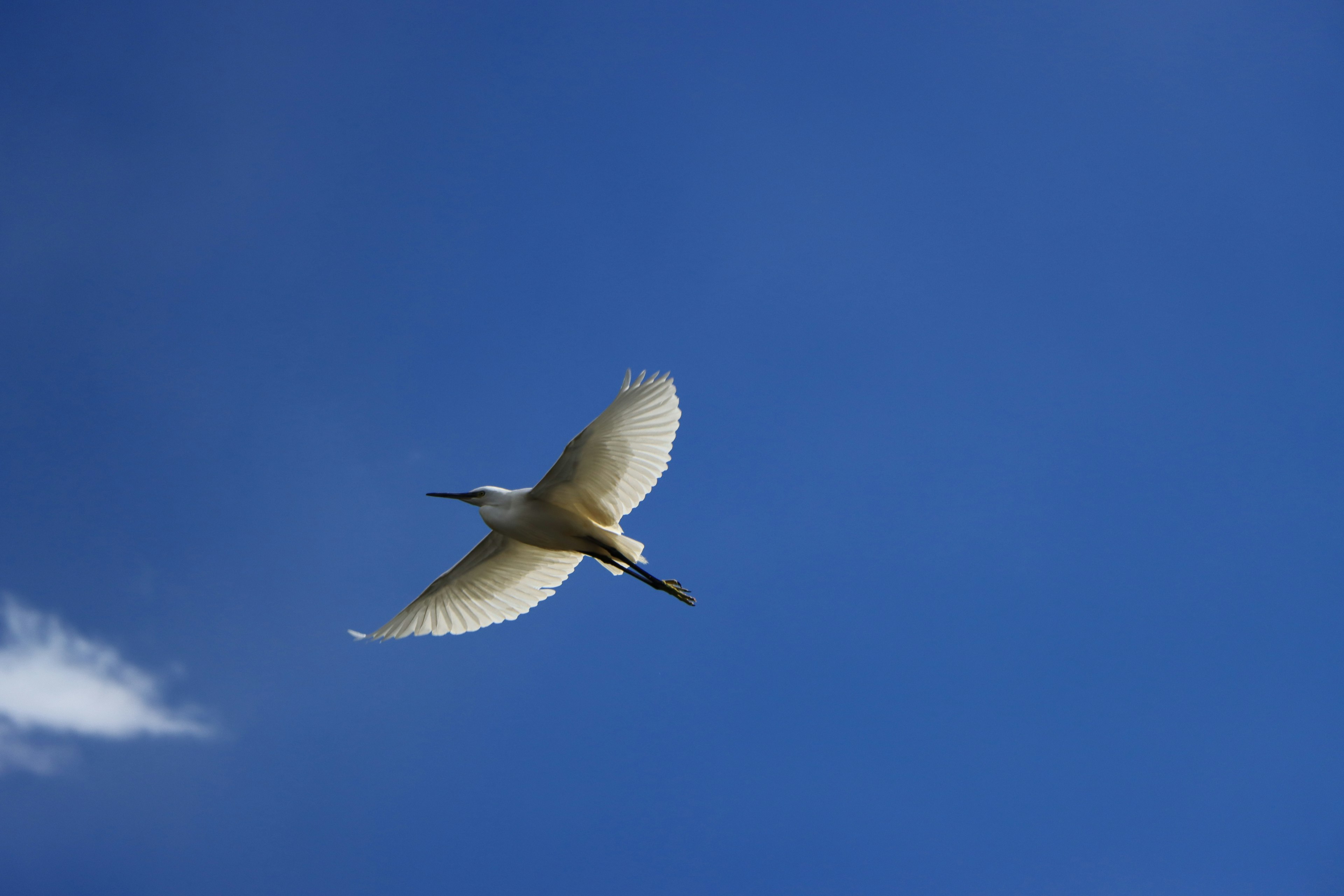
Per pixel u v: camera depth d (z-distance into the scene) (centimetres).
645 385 1565
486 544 1819
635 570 1717
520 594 1892
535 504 1667
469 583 1873
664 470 1630
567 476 1634
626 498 1664
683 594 1708
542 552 1839
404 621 1872
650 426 1609
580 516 1659
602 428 1584
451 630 1905
